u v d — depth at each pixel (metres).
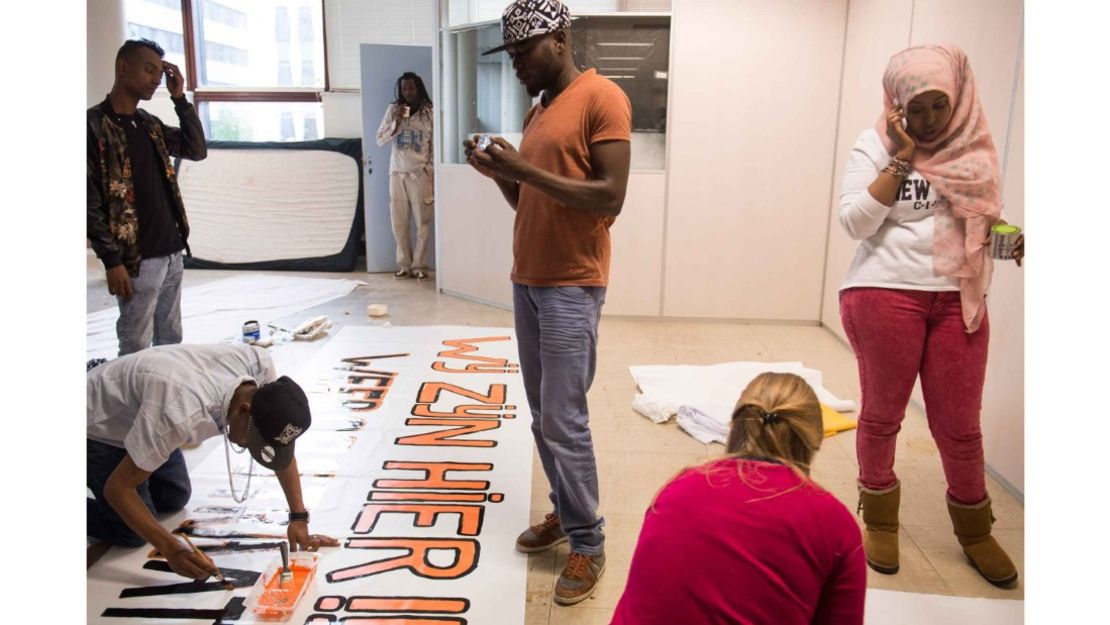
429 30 6.88
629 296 5.14
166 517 2.48
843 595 1.25
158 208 3.01
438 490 2.71
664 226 5.00
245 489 2.67
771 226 4.95
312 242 6.76
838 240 4.72
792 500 1.24
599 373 4.05
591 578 2.13
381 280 6.43
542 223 2.00
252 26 7.00
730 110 4.80
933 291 2.06
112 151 2.82
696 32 4.70
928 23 3.49
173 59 7.02
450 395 3.66
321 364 4.12
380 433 3.20
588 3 4.99
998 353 2.80
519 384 3.83
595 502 2.14
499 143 1.86
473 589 2.15
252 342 4.39
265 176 6.76
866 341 2.15
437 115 5.60
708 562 1.21
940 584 2.20
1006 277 2.73
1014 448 2.69
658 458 3.03
